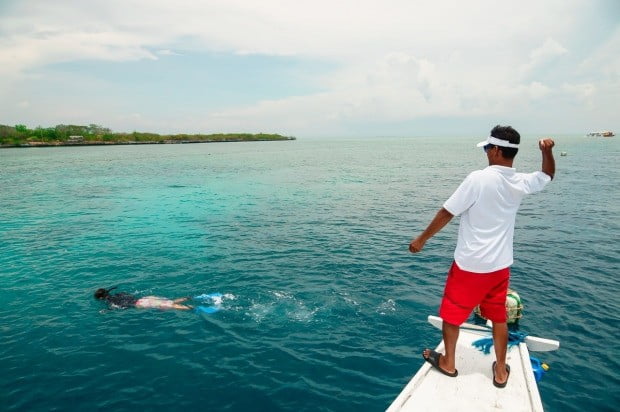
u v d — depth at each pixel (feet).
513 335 16.70
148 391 22.35
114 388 22.62
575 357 25.12
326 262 42.88
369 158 232.12
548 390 22.12
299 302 33.19
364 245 49.32
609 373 23.52
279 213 70.49
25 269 42.16
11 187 107.04
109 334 28.53
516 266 40.83
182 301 33.68
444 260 43.06
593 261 42.22
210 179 123.85
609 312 30.78
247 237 53.83
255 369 24.26
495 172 13.29
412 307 32.09
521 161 179.11
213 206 78.02
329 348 26.48
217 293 35.24
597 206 71.87
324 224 61.21
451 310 14.07
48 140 447.01
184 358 25.48
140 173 143.54
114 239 53.57
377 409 20.97
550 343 16.03
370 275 38.91
